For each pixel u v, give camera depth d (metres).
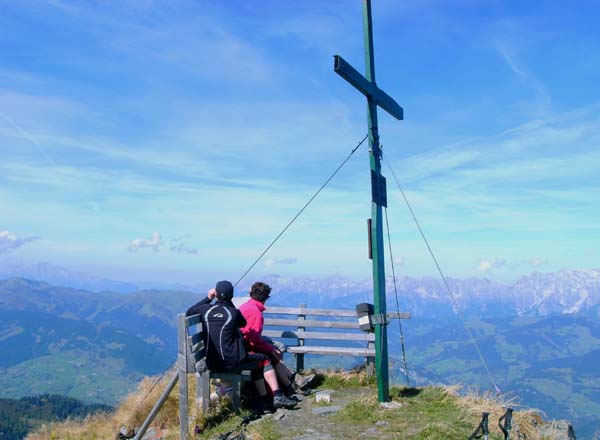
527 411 11.14
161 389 14.63
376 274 11.45
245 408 11.10
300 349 14.93
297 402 11.59
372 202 11.51
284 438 9.34
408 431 9.51
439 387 12.45
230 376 10.90
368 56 11.85
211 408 11.26
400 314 13.50
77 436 13.75
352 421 10.31
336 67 9.91
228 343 10.62
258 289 11.77
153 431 12.38
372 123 11.67
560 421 11.12
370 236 11.52
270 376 11.21
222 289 10.91
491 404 11.16
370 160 11.55
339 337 14.91
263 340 11.66
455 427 9.46
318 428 9.91
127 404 14.81
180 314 9.88
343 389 13.44
